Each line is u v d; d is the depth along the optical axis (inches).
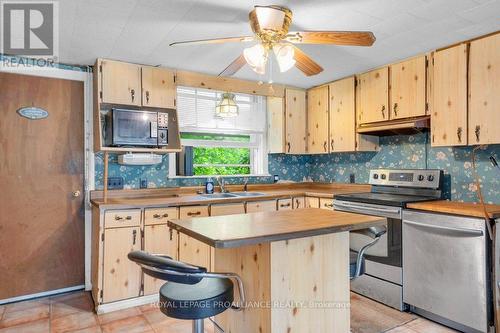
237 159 171.5
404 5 81.7
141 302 112.3
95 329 96.0
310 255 68.9
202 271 53.0
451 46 108.8
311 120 166.1
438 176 117.3
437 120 111.4
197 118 154.8
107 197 128.4
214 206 125.4
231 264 76.5
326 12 84.8
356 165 158.2
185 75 137.0
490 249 88.3
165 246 115.2
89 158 127.3
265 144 174.2
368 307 110.0
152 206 113.3
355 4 81.0
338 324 73.1
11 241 115.2
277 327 64.3
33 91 119.3
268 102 173.3
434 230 98.0
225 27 94.0
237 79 149.9
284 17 72.8
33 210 118.9
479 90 100.1
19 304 113.1
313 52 115.7
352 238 118.2
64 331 94.8
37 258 119.2
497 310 87.7
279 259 64.7
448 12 85.7
